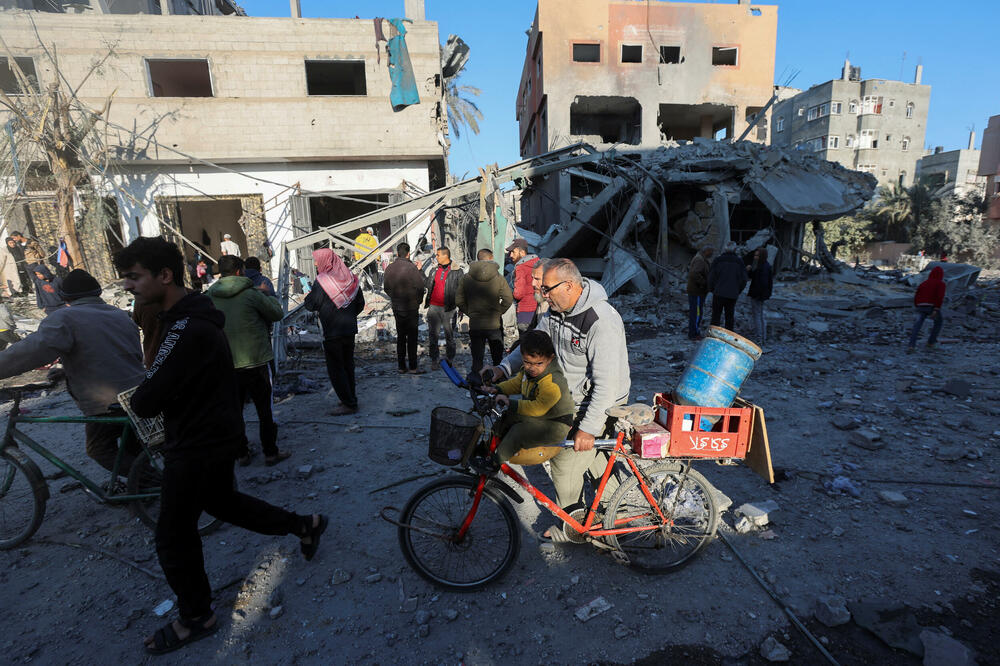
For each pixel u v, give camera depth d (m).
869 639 2.44
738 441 2.80
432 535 2.85
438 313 7.46
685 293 13.65
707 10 22.53
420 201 11.72
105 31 13.38
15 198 13.05
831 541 3.19
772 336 9.64
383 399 6.14
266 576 2.98
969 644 2.38
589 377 3.02
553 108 22.20
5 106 12.76
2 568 3.08
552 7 21.78
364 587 2.88
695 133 28.95
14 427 3.19
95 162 13.12
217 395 2.40
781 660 2.31
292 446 4.82
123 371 3.33
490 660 2.37
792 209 14.65
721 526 3.38
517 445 2.76
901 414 5.24
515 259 6.59
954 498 3.65
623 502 3.03
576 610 2.67
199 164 14.23
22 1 14.37
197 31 13.78
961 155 43.88
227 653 2.43
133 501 3.28
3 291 13.30
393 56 14.55
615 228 15.61
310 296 5.34
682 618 2.60
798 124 47.56
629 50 23.80
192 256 14.99
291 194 14.75
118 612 2.72
